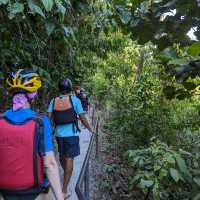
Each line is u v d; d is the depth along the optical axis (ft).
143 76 43.57
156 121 40.24
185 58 9.41
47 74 19.95
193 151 21.36
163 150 21.47
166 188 22.07
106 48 35.55
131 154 22.13
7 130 9.34
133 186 21.75
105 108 63.87
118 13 10.78
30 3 12.17
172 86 11.51
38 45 21.33
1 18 17.21
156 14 8.78
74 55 31.07
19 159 9.23
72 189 24.39
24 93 9.62
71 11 19.98
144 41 9.34
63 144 21.99
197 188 18.69
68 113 21.86
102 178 31.32
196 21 8.29
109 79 65.21
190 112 39.06
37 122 9.45
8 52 19.58
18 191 9.25
